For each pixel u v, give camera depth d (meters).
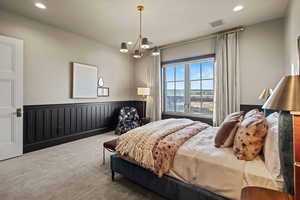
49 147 3.41
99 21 3.19
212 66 3.97
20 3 2.55
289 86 0.96
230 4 2.57
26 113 3.09
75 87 3.88
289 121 1.10
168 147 1.68
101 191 1.92
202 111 4.20
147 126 2.37
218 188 1.34
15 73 2.86
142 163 1.76
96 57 4.41
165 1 2.47
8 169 2.42
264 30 3.21
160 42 4.42
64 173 2.32
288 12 2.57
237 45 3.46
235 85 3.50
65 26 3.45
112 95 4.93
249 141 1.37
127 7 2.65
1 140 2.72
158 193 1.72
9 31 2.82
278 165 1.18
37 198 1.77
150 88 5.06
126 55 5.37
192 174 1.49
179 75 4.61
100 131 4.58
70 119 3.85
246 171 1.25
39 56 3.25
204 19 3.09
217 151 1.55
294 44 2.18
